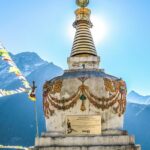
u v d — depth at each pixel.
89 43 30.77
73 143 25.30
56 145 25.36
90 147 24.89
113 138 25.14
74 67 29.41
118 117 26.75
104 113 26.22
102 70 28.83
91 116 26.16
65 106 26.56
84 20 31.72
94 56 29.78
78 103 26.42
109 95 26.59
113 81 27.48
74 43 31.12
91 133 25.81
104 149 24.77
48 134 26.47
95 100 26.33
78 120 26.20
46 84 28.30
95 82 26.78
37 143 25.53
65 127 26.23
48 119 27.25
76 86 26.73
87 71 28.00
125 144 24.88
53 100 27.06
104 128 26.00
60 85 27.22
